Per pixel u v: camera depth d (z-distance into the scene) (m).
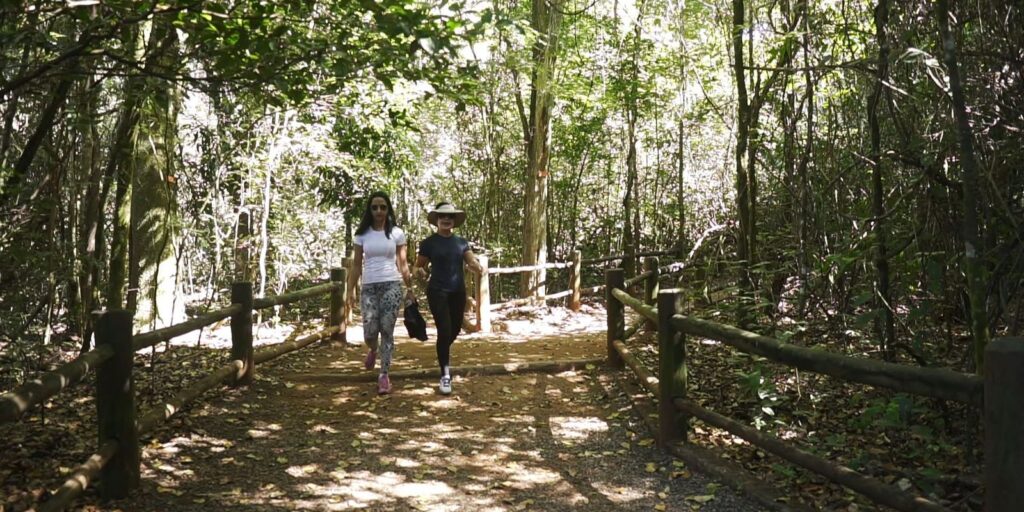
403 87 8.85
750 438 3.93
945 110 4.26
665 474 4.43
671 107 14.74
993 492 2.34
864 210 5.75
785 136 6.32
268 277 11.36
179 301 9.36
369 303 6.37
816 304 6.39
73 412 5.62
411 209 19.52
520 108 14.40
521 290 12.38
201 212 10.23
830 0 6.27
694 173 15.27
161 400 5.90
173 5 3.78
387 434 5.26
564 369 7.09
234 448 4.92
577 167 17.30
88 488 4.09
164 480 4.29
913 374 2.83
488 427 5.43
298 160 10.71
